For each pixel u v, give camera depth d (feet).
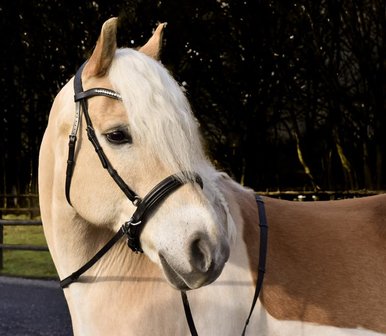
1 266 29.37
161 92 6.53
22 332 18.38
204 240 6.21
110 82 6.80
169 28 52.75
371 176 47.52
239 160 62.39
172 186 6.42
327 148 56.49
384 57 44.88
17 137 68.85
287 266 7.64
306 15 46.19
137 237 6.69
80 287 7.69
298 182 67.21
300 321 7.46
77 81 7.11
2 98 65.62
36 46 57.41
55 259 7.98
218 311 7.39
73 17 54.85
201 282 6.19
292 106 54.70
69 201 7.18
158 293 7.39
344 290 7.55
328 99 49.49
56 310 21.11
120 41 52.75
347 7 44.37
